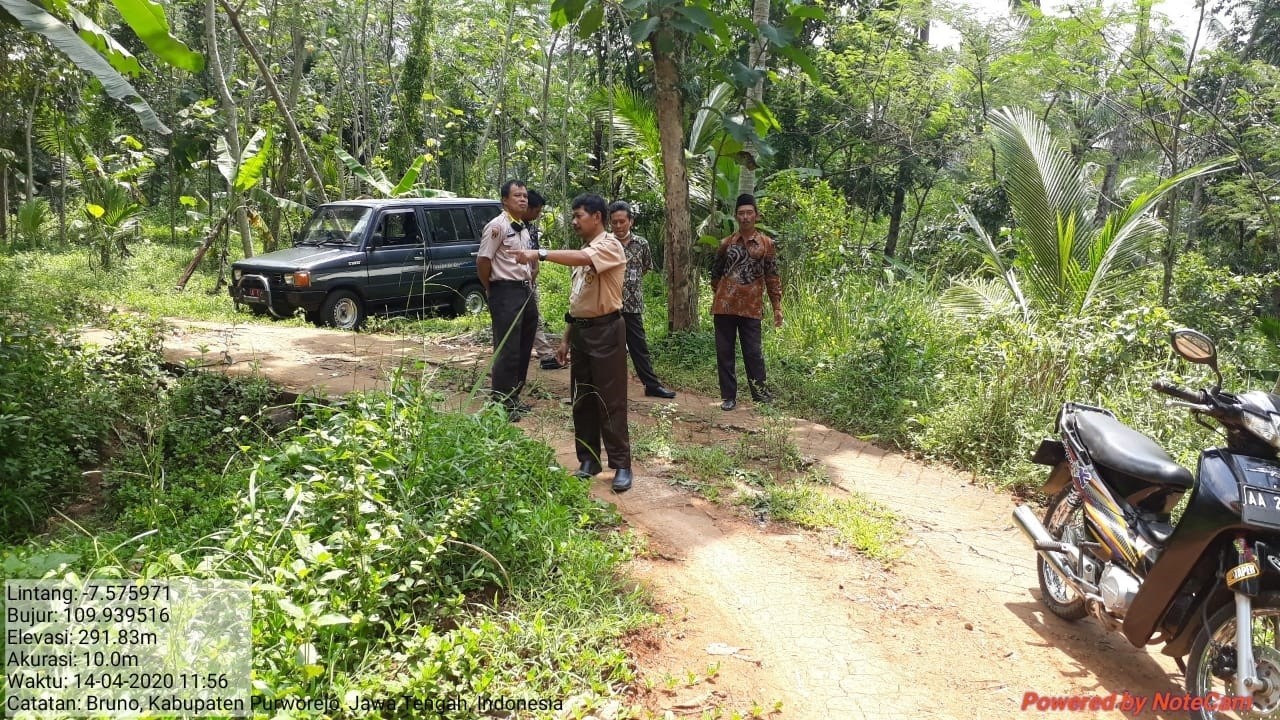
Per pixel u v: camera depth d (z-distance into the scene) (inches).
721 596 151.4
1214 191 637.3
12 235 810.8
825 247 492.4
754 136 316.8
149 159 672.4
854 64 695.1
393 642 119.9
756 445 238.1
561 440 232.4
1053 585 153.6
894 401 266.8
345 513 136.2
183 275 552.4
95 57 202.8
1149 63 466.3
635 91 536.7
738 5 556.7
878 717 119.9
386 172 812.0
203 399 238.2
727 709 118.8
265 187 754.2
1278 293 570.6
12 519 177.9
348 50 871.1
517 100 917.8
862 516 189.5
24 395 205.6
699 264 468.1
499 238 240.8
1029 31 580.7
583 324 192.4
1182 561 117.0
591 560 149.6
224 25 799.7
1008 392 243.4
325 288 428.8
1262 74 490.6
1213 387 124.6
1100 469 145.4
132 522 172.1
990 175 741.3
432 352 353.1
